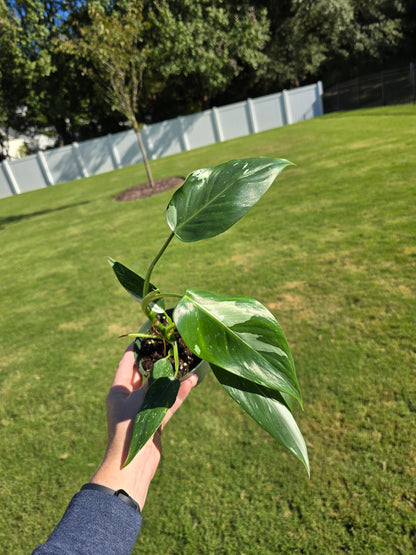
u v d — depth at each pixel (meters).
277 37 19.84
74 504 0.66
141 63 8.30
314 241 4.15
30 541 1.72
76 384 2.71
